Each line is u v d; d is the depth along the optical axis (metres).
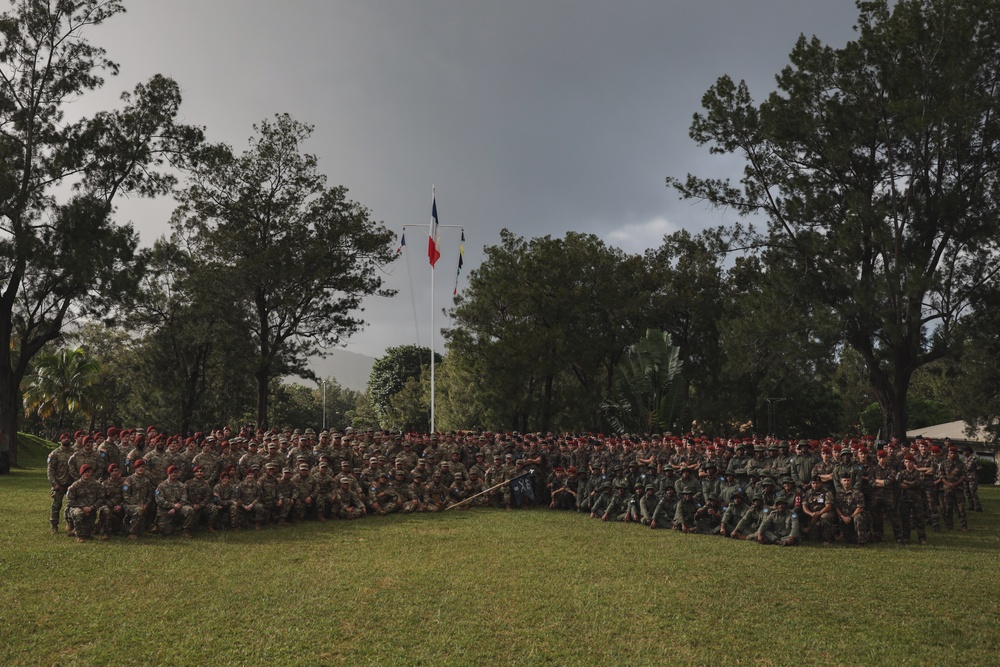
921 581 11.12
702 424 38.22
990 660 7.83
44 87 30.92
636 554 13.14
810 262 29.08
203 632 8.37
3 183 27.59
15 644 7.88
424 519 17.61
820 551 13.70
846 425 54.25
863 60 26.81
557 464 21.45
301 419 89.75
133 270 32.19
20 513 16.84
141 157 32.16
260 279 38.91
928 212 26.20
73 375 47.69
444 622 8.85
